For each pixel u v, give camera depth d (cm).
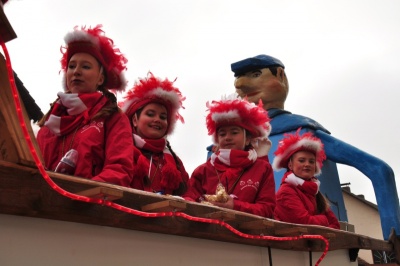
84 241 240
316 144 584
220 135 483
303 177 574
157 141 405
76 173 314
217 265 337
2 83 207
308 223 514
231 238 336
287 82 848
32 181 207
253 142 494
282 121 780
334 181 810
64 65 373
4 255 204
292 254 435
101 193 221
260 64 826
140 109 415
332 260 511
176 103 423
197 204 301
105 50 363
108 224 247
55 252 225
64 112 345
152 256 281
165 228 278
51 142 337
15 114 207
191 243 315
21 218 212
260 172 450
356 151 764
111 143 321
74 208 224
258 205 425
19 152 202
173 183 391
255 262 381
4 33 191
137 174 375
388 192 731
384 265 732
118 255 258
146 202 263
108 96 351
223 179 451
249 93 820
